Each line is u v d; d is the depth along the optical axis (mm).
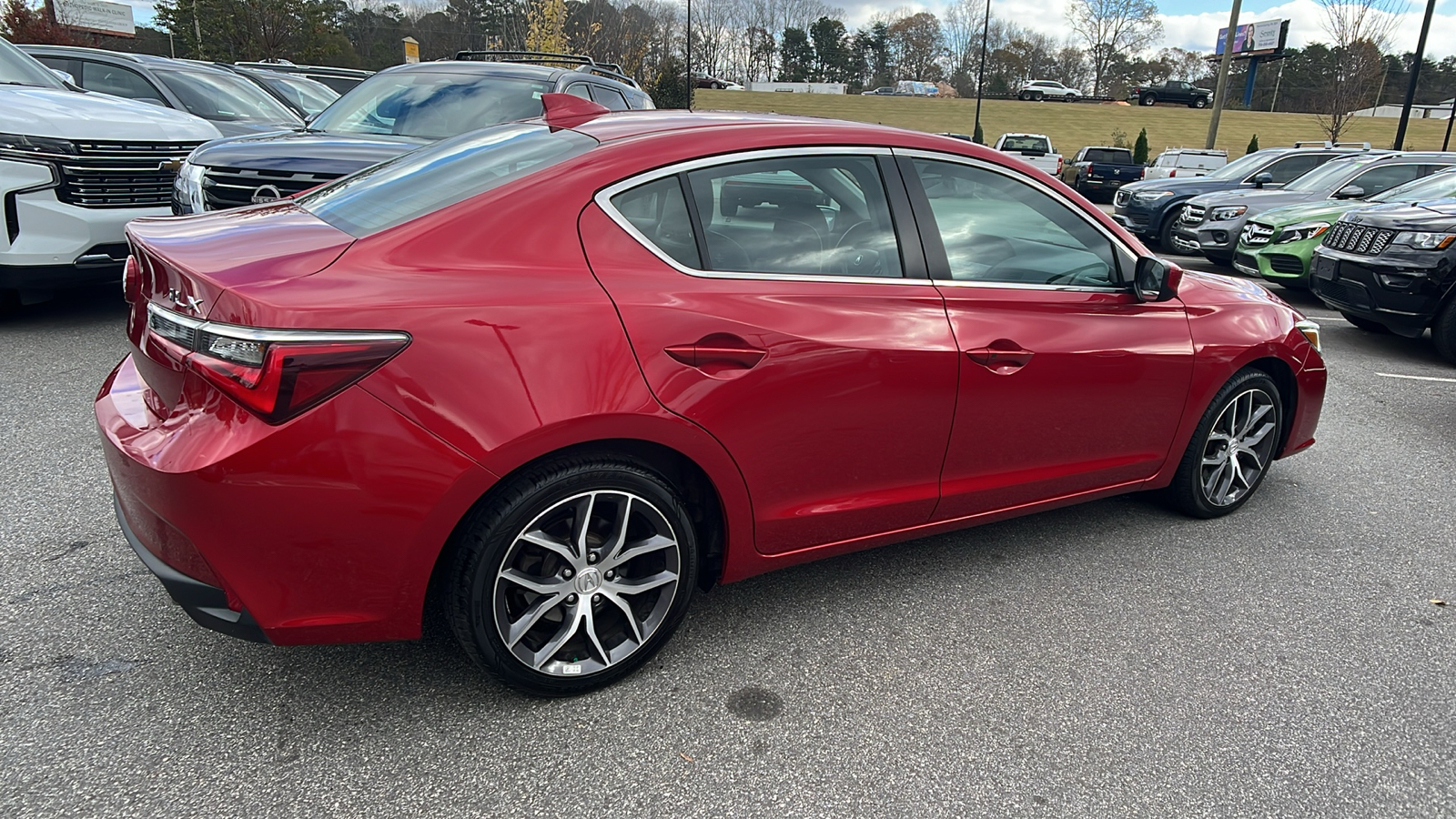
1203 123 53719
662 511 2344
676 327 2238
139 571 2908
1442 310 6672
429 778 2070
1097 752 2262
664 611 2453
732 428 2348
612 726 2285
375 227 2211
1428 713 2477
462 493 1999
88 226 5367
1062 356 2961
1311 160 13414
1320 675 2645
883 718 2363
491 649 2189
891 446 2695
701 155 2424
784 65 89062
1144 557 3383
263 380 1817
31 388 4574
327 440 1865
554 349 2068
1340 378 6367
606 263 2229
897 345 2598
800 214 2545
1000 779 2150
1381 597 3141
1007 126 50344
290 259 2029
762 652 2646
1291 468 4473
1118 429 3256
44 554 2975
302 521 1896
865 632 2783
